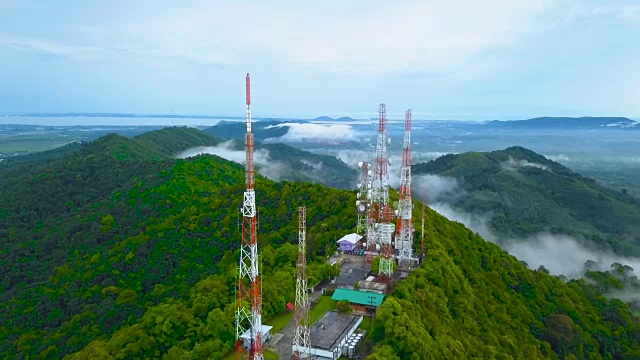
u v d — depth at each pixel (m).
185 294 99.44
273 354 69.12
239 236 131.25
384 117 116.12
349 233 115.25
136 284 122.00
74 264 134.75
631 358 112.00
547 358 94.88
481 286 106.50
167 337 76.19
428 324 73.25
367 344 71.38
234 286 86.69
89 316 111.88
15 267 139.25
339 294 83.00
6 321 120.00
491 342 85.00
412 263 98.56
